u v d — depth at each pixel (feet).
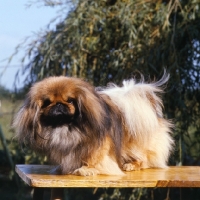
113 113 7.79
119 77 10.62
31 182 7.02
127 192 11.16
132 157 8.09
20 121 7.54
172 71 10.34
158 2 10.85
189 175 7.62
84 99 7.40
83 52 11.07
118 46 11.09
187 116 10.71
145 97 8.18
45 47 11.21
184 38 10.90
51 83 7.47
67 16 11.37
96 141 7.47
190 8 10.52
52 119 7.43
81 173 7.44
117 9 10.94
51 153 7.59
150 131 8.05
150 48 10.50
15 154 12.21
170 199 11.27
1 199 12.38
